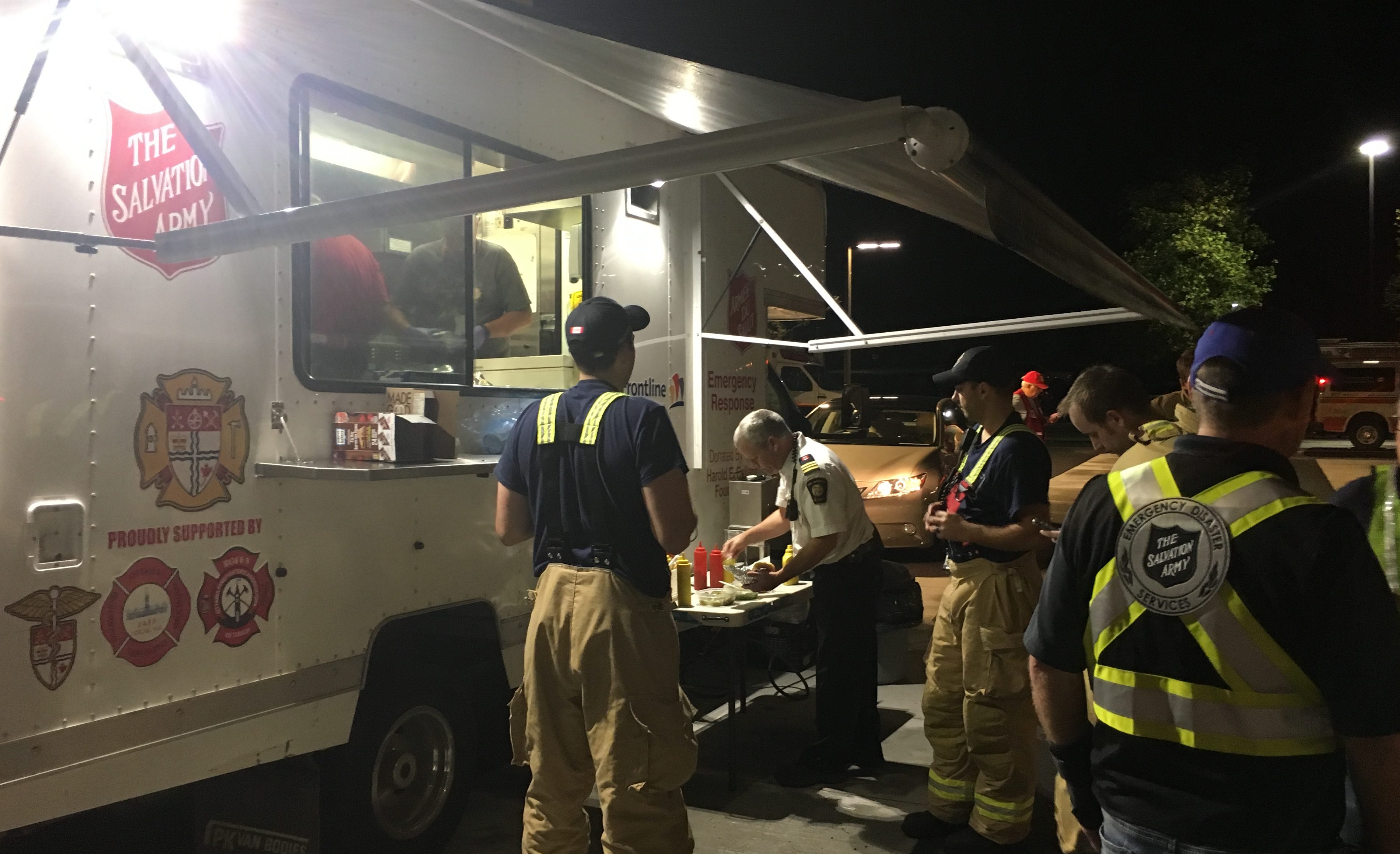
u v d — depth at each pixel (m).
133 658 2.43
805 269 5.36
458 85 3.53
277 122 2.88
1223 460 1.54
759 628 5.50
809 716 5.12
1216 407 1.58
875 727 4.27
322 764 3.00
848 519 4.03
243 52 2.76
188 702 2.55
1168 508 1.53
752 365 5.53
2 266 2.20
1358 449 21.73
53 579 2.27
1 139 2.20
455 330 3.58
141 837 3.18
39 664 2.24
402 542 3.22
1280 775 1.43
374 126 3.19
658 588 2.57
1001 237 1.81
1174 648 1.50
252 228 2.24
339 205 2.14
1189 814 1.47
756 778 4.25
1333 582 1.38
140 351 2.48
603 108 4.32
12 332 2.21
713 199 5.12
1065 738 1.75
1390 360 21.50
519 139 3.82
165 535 2.51
